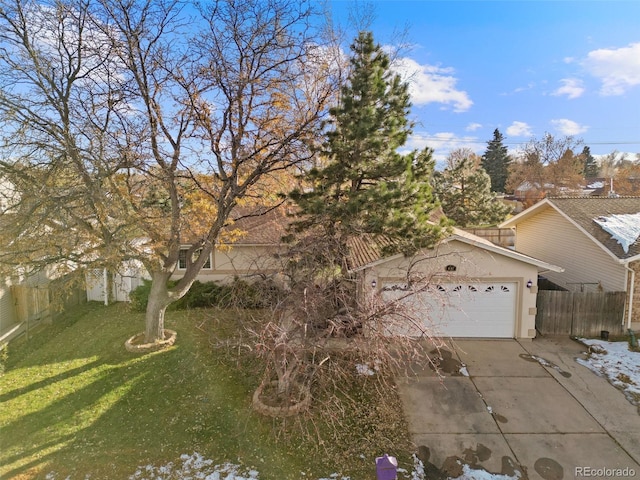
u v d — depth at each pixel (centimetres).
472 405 878
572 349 1169
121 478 684
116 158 1016
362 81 1023
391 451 733
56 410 910
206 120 1113
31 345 1338
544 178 4084
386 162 1059
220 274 1784
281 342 689
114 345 1265
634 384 954
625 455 709
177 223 1168
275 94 1163
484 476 666
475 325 1262
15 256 1015
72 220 1049
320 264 851
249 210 1912
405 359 1096
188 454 739
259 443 758
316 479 667
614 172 5597
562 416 830
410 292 852
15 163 998
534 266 1221
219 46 1039
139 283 1831
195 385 988
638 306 1251
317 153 1159
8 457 752
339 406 790
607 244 1277
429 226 1062
